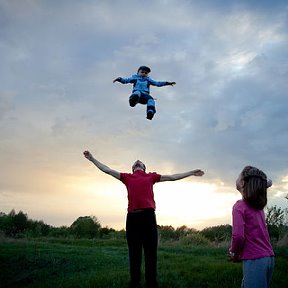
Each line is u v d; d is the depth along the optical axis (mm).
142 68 9938
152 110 9336
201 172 7508
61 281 9297
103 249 17031
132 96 9422
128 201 7332
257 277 4617
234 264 10438
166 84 9938
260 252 4676
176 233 27516
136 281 7461
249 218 4793
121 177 7422
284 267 9961
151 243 7254
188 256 13375
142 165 7840
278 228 16172
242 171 5117
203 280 8898
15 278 10398
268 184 5398
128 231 7332
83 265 11414
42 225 31750
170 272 9391
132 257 7391
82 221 31750
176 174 7508
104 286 8359
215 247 18000
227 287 8305
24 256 12328
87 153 7562
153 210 7297
